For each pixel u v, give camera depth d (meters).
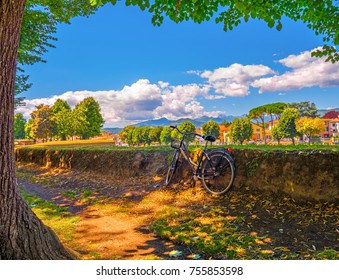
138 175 7.54
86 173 9.19
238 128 58.59
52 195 6.96
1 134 2.45
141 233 4.08
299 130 54.59
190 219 4.45
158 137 73.25
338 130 74.00
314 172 4.47
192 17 5.00
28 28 11.47
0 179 2.43
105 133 71.56
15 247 2.45
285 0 5.21
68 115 49.84
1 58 2.40
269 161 5.04
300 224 3.85
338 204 4.12
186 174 6.30
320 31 5.56
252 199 4.93
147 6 4.62
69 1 9.27
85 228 4.36
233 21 5.52
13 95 2.56
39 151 13.12
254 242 3.43
